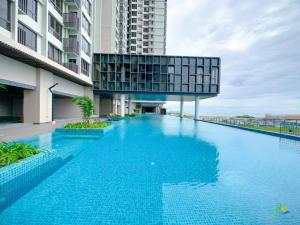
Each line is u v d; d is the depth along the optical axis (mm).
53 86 17250
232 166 7082
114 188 4988
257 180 5707
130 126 21453
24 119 15695
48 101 17094
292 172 6445
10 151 5363
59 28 20750
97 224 3432
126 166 6840
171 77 29109
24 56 12758
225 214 3834
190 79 29203
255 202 4344
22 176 5047
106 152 8906
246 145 11258
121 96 30969
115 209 3957
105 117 30969
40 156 5840
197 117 32219
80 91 26344
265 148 10445
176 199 4449
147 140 12359
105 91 28875
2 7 12078
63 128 12383
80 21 23219
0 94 20891
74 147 9742
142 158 7965
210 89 29328
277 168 6883
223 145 11164
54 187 4984
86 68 26609
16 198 4375
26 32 15070
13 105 24672
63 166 6738
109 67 28578
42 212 3793
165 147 10273
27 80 14750
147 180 5590
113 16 41781
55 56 20109
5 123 15719
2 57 12297
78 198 4406
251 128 17812
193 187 5141
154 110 89062
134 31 78312
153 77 28922
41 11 17016
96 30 32062
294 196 4660
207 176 6000
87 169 6445
